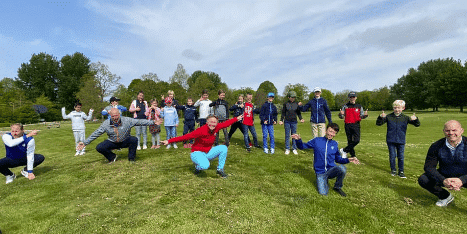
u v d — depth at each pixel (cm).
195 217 325
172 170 538
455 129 364
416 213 371
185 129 860
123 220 318
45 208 360
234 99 5225
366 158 753
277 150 802
